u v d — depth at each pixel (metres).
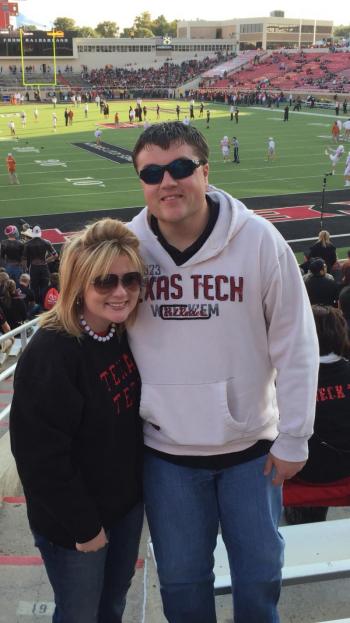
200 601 2.07
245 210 1.97
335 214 21.98
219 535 2.68
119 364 2.03
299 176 28.97
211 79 87.62
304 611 2.69
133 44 94.06
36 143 41.16
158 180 1.87
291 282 1.95
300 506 3.20
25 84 84.69
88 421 1.99
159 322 1.98
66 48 90.19
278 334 1.97
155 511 2.08
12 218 21.81
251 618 2.03
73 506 1.95
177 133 1.86
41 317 1.97
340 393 3.04
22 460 1.93
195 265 1.93
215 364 1.95
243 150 36.75
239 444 2.03
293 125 49.22
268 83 79.38
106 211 22.61
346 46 89.50
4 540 3.57
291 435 1.95
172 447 2.04
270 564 2.00
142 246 2.00
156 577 2.78
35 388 1.88
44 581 3.16
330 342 3.03
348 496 3.18
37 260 11.45
